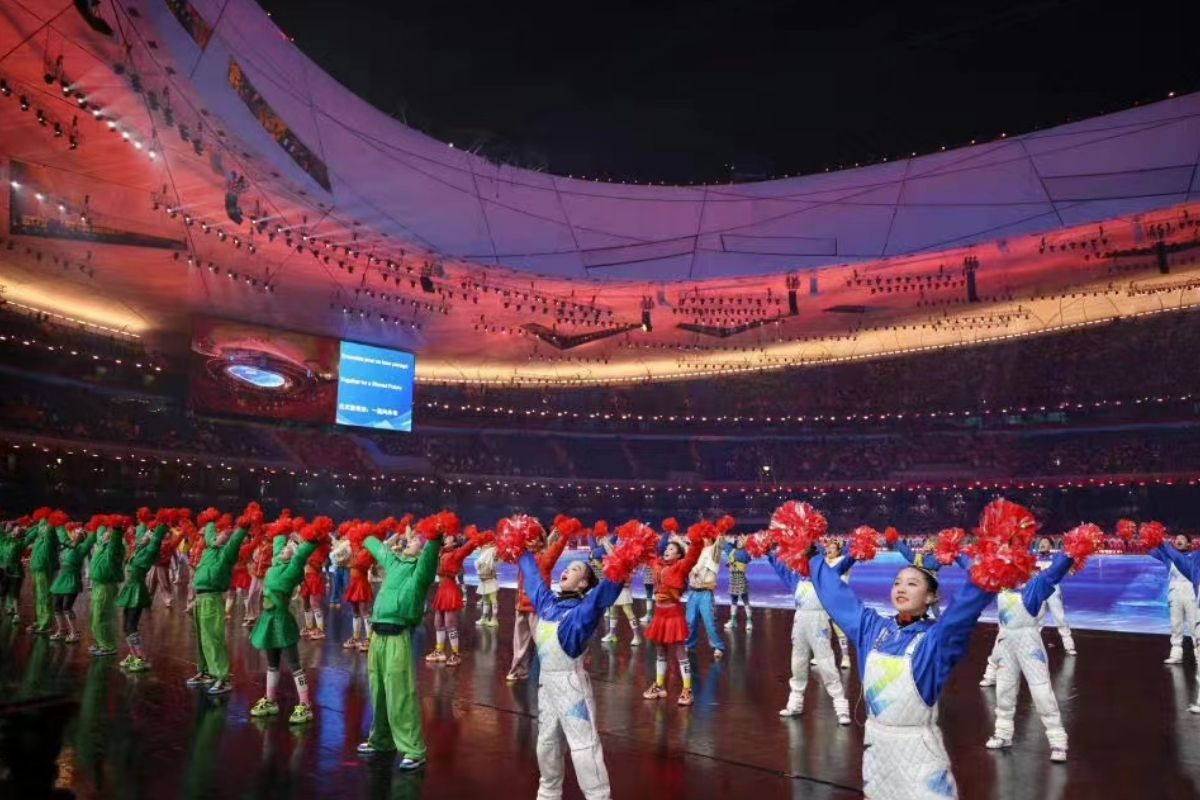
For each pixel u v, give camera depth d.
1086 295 41.56
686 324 43.81
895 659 4.26
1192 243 33.31
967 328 45.25
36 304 34.88
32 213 27.06
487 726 9.39
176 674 12.27
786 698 10.91
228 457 42.56
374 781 7.35
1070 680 12.10
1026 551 4.08
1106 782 7.37
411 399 43.22
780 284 39.03
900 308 42.09
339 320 40.06
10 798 6.85
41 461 36.56
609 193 38.41
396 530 15.77
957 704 10.66
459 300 39.38
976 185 34.66
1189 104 31.12
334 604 21.83
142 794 6.96
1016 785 7.29
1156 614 20.84
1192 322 49.53
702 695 11.13
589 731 5.96
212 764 7.82
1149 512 49.50
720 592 28.02
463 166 35.16
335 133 30.45
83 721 9.44
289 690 11.24
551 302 40.28
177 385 42.25
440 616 13.72
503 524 6.39
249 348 38.38
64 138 24.02
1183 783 7.33
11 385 36.47
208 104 24.59
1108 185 32.19
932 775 4.16
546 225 37.28
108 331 38.44
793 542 4.66
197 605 11.02
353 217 31.55
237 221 27.02
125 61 21.31
